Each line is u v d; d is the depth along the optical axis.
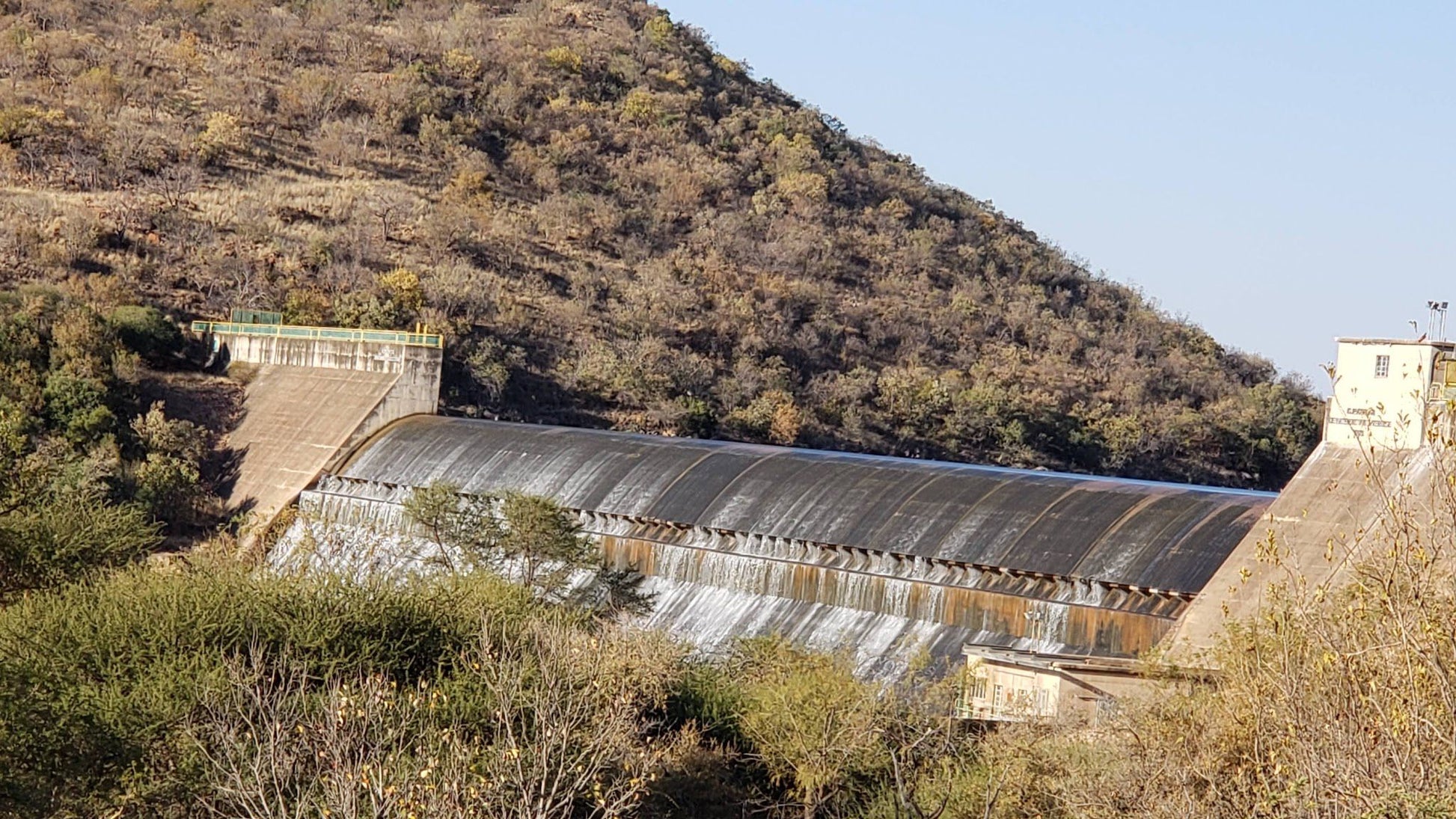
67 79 185.00
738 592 75.19
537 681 41.91
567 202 192.38
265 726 37.91
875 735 47.94
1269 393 187.50
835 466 81.50
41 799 39.56
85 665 43.56
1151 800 30.95
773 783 50.22
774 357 163.12
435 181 189.38
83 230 142.50
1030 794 39.31
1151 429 168.12
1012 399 161.88
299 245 156.88
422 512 77.25
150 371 117.31
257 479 104.69
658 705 50.94
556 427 101.06
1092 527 67.00
